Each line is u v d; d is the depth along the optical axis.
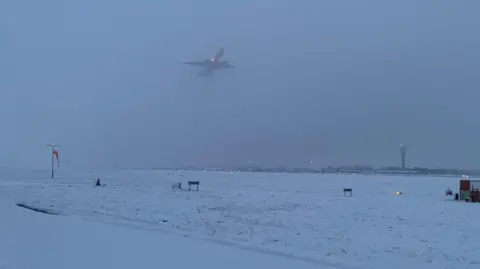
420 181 81.88
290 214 23.36
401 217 22.56
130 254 9.33
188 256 9.69
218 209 25.34
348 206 28.89
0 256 8.30
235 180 77.38
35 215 16.88
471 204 31.52
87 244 10.31
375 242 14.69
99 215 20.64
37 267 7.48
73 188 41.47
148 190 41.44
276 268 9.10
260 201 31.66
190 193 38.97
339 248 13.43
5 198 29.09
